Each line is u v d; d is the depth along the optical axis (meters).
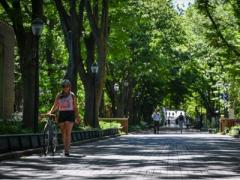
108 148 34.03
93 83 54.81
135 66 82.69
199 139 51.16
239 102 77.44
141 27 82.50
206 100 117.25
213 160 23.88
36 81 32.94
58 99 26.44
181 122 87.12
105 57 54.06
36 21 32.91
